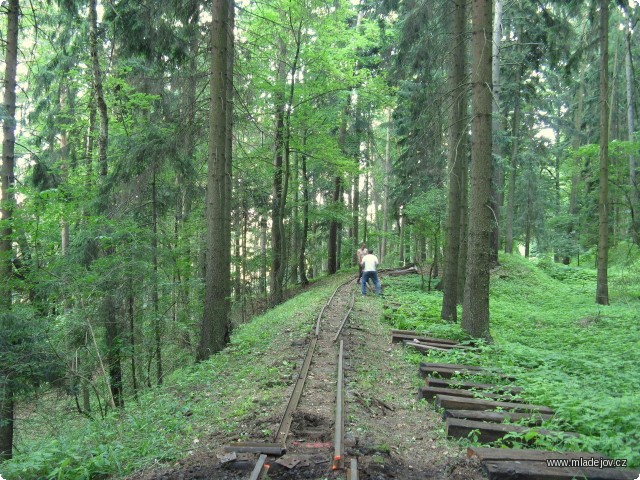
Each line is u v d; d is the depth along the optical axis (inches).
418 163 653.3
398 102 785.6
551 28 681.0
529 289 812.0
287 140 780.6
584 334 463.8
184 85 500.4
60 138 809.5
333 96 884.6
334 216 1002.1
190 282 518.3
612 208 882.1
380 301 644.1
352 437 197.8
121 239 444.8
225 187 472.4
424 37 503.2
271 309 809.5
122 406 406.9
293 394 256.5
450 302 502.6
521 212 1307.8
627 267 758.5
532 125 1207.6
